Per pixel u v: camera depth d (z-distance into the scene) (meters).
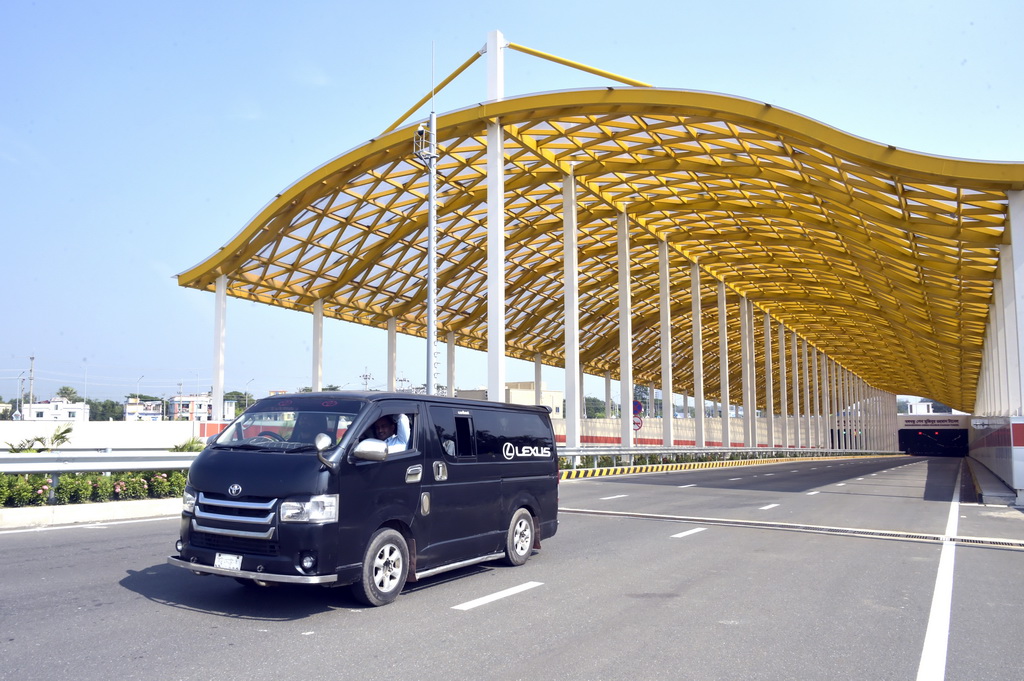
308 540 6.93
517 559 10.05
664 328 43.22
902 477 35.41
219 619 6.93
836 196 30.25
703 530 13.90
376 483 7.66
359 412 7.81
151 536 11.61
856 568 10.16
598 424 62.09
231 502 7.19
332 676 5.38
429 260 21.56
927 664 5.94
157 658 5.71
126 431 27.98
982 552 11.67
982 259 32.12
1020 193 20.64
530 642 6.36
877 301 54.59
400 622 6.98
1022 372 19.77
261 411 8.16
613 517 15.93
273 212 30.84
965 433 131.38
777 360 94.31
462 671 5.55
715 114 24.59
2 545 10.61
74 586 8.08
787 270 52.62
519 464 10.21
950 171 20.77
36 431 25.47
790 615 7.47
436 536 8.52
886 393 138.25
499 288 26.66
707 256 50.28
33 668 5.40
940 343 58.97
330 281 39.72
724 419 54.78
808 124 22.97
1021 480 19.17
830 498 21.59
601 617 7.29
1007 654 6.24
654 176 34.25
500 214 26.92
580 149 30.41
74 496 13.71
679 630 6.83
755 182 33.38
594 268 49.00
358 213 33.56
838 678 5.56
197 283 35.22
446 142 28.75
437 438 8.71
